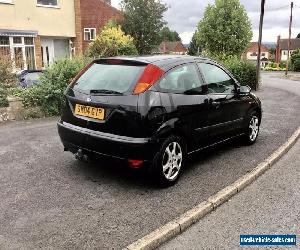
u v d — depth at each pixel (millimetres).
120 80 4863
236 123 6531
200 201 4566
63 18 24438
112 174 5438
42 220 4012
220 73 6184
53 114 10039
